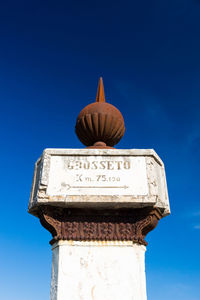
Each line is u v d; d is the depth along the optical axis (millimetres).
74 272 5852
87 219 6457
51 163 6500
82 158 6559
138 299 5680
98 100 8461
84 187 6203
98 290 5684
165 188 7129
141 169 6457
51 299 5773
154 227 6520
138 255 6148
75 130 8070
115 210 6488
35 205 6270
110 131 7488
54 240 6289
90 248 6121
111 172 6391
